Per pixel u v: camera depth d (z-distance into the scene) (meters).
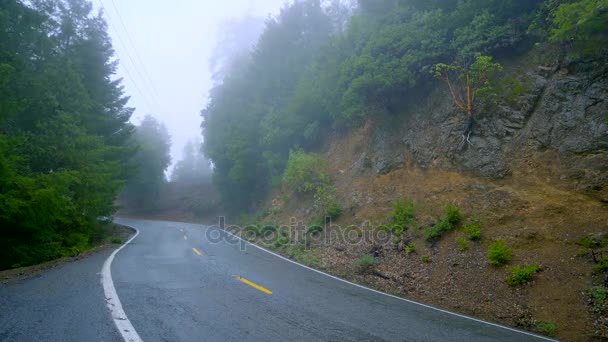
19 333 4.27
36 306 5.44
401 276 9.91
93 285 7.00
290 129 25.56
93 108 21.50
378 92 16.89
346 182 18.11
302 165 19.92
